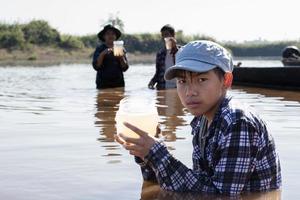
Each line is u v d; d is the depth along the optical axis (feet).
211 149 8.87
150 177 10.31
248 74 37.68
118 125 9.05
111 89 34.40
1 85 39.88
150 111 9.06
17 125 18.17
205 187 8.96
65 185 10.27
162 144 9.02
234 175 8.60
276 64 88.84
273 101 26.81
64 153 13.20
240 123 8.54
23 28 165.27
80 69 73.41
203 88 8.69
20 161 12.33
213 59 8.60
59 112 21.98
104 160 12.36
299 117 20.29
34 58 149.48
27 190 9.94
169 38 34.17
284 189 9.74
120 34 35.70
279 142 14.70
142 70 69.62
